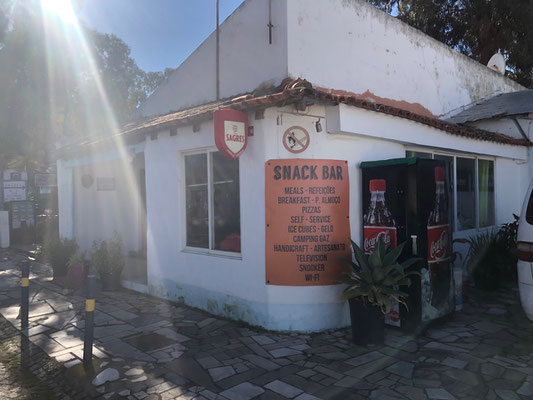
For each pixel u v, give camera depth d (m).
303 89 4.74
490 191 9.50
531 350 4.68
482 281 7.29
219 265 6.09
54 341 5.41
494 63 13.54
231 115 5.25
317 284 5.39
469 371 4.17
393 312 5.41
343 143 5.70
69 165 10.48
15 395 4.19
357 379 4.05
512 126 9.78
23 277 6.02
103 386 4.11
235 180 5.97
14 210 15.59
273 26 6.41
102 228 10.67
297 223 5.34
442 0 17.36
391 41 8.14
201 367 4.43
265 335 5.30
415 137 6.61
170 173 6.94
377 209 5.62
